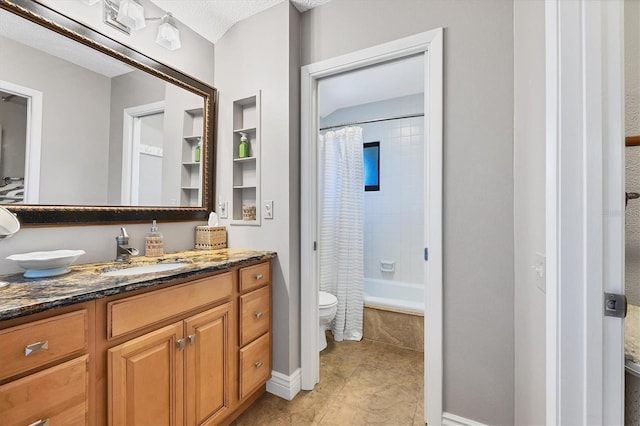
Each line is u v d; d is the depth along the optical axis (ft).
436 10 4.64
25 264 3.40
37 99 3.99
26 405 2.50
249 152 6.40
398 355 7.23
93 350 3.01
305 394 5.63
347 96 9.91
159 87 5.52
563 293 2.23
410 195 9.98
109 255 4.79
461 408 4.44
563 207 2.23
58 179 4.19
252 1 5.64
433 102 4.59
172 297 3.76
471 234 4.38
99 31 4.58
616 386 2.14
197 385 4.08
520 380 3.79
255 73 6.00
